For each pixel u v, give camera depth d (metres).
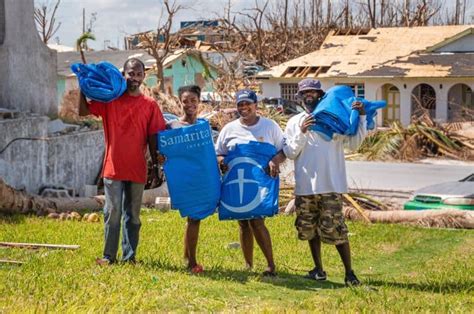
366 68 49.94
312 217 8.91
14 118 17.94
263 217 8.90
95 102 8.71
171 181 8.77
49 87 20.77
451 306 7.50
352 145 8.80
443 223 15.41
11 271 8.26
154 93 25.94
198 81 52.03
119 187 8.81
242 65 38.12
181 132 8.68
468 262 11.27
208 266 9.65
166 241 11.69
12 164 17.25
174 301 7.16
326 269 10.34
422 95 48.66
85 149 19.77
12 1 19.64
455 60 49.06
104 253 8.98
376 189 22.72
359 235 13.73
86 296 7.11
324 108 8.66
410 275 10.12
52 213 14.71
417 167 29.11
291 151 8.72
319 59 52.94
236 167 8.77
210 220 14.59
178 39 53.38
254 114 8.87
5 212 14.73
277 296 7.88
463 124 37.03
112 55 52.41
